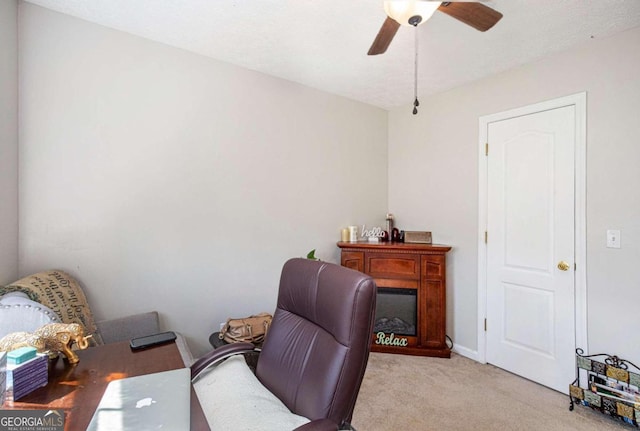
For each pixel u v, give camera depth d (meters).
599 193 2.21
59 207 1.98
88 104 2.07
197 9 1.94
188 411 0.92
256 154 2.79
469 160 3.00
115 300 2.16
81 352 1.31
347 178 3.44
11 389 0.94
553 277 2.43
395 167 3.72
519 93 2.64
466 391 2.37
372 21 2.04
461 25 2.05
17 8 1.84
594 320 2.22
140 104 2.25
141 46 2.25
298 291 1.49
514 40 2.23
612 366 2.06
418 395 2.31
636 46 2.05
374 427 1.94
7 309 1.30
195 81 2.47
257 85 2.78
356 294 1.19
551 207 2.45
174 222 2.39
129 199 2.21
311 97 3.14
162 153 2.34
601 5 1.84
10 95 1.79
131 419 0.87
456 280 3.10
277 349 1.48
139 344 1.38
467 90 3.01
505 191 2.74
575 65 2.32
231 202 2.65
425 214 3.39
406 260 3.10
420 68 2.70
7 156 1.77
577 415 2.08
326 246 3.28
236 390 1.36
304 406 1.22
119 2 1.88
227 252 2.63
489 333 2.84
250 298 2.75
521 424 1.99
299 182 3.07
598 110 2.21
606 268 2.17
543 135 2.50
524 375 2.58
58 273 1.90
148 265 2.29
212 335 2.44
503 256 2.75
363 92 3.26
